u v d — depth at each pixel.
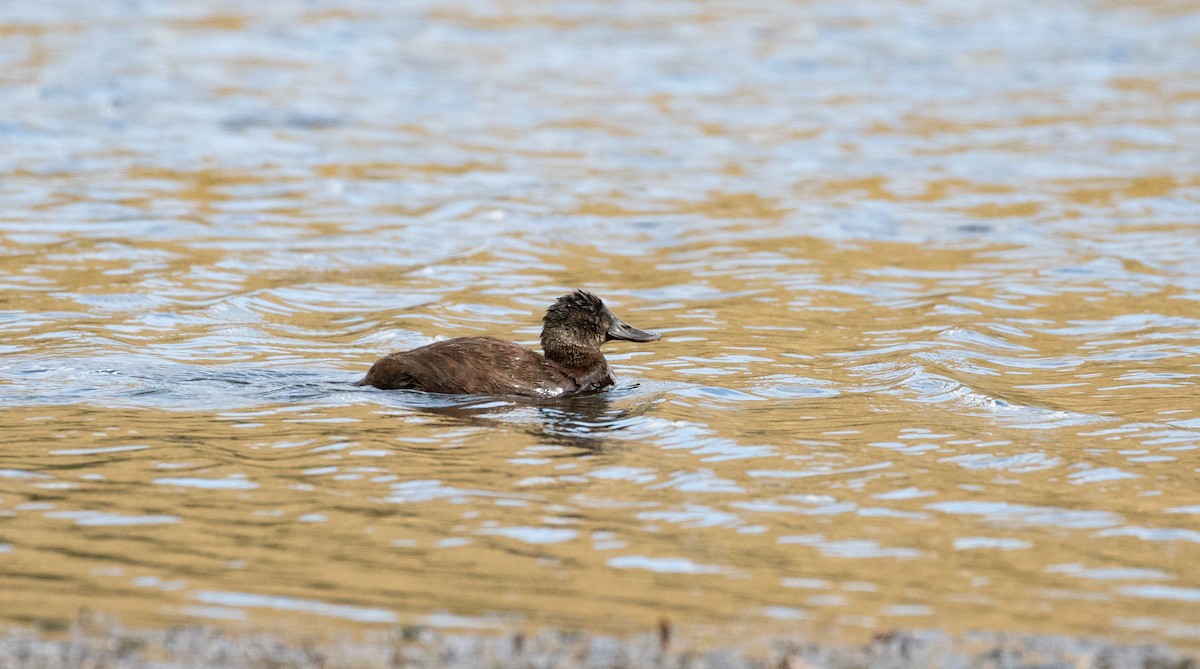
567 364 14.67
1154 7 47.47
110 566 9.46
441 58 38.19
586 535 10.24
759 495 11.18
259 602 8.91
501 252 21.56
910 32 43.03
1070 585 9.39
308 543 9.98
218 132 29.58
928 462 12.09
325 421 13.08
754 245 22.34
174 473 11.50
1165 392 14.58
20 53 36.06
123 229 22.27
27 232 21.91
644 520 10.57
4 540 9.89
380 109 32.34
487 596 9.09
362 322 17.62
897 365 15.56
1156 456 12.31
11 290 18.61
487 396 13.98
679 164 28.14
